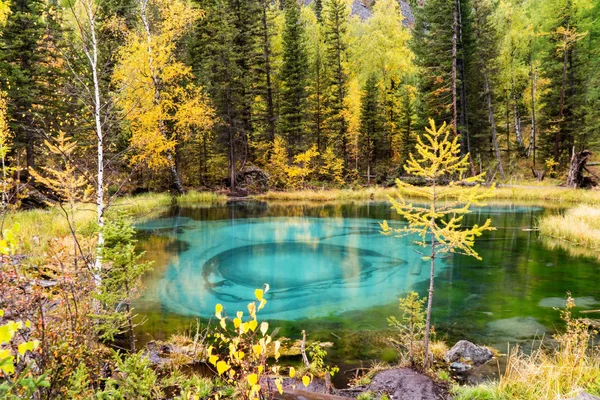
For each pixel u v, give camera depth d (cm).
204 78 2877
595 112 2991
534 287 990
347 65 4094
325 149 3775
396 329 744
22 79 1786
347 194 2942
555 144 3294
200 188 3034
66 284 369
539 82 3628
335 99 3662
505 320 782
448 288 991
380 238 1594
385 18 5053
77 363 304
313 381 545
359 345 673
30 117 1816
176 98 2341
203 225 1855
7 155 1627
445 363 598
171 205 2536
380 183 3606
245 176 3209
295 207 2506
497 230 1709
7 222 493
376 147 3938
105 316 394
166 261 1232
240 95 3070
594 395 342
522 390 431
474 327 748
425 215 589
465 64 3303
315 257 1297
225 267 1173
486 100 3472
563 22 3394
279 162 3148
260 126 3428
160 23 2103
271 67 3447
